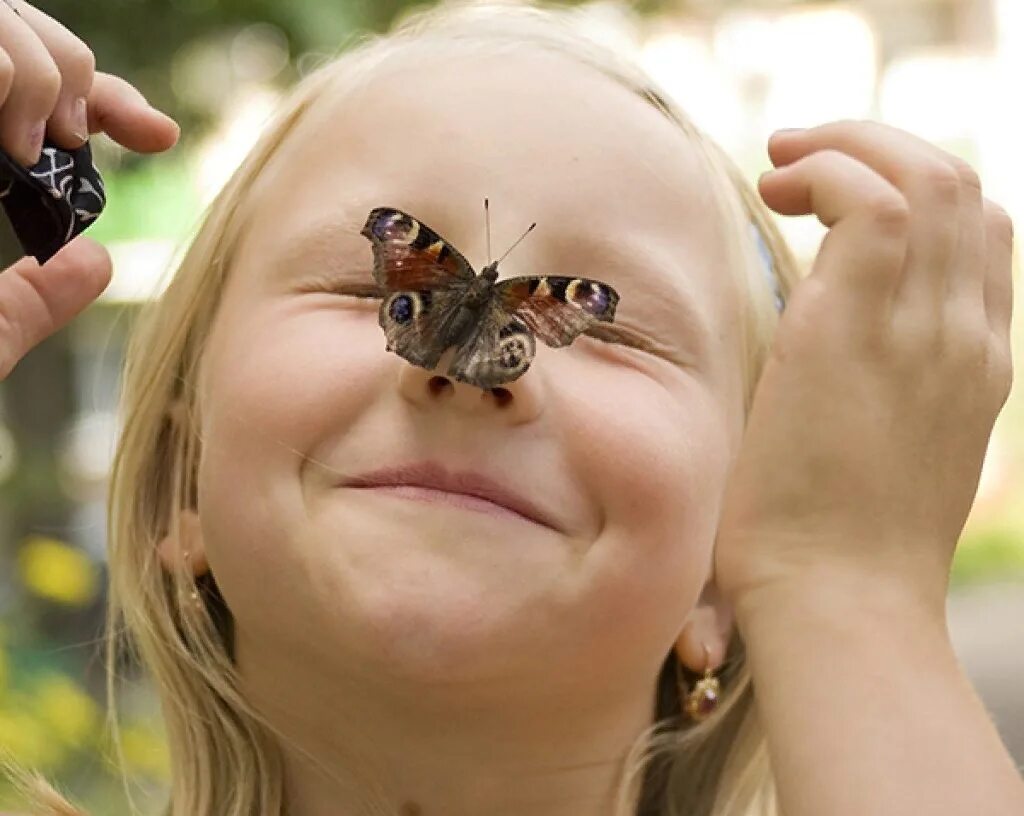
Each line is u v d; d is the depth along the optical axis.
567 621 0.62
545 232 0.64
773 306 0.70
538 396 0.62
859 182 0.62
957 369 0.62
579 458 0.62
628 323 0.64
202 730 0.68
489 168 0.64
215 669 0.67
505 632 0.61
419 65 0.67
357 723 0.64
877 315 0.62
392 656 0.61
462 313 0.61
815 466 0.61
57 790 0.74
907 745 0.58
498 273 0.63
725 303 0.67
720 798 0.71
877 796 0.58
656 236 0.65
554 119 0.65
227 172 0.85
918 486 0.61
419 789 0.64
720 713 0.70
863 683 0.59
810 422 0.61
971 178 0.63
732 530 0.61
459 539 0.61
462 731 0.63
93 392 1.19
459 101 0.65
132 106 0.63
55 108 0.60
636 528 0.62
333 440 0.62
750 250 0.70
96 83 0.63
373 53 0.70
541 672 0.62
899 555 0.61
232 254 0.68
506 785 0.64
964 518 0.62
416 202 0.64
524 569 0.61
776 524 0.61
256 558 0.62
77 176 0.61
